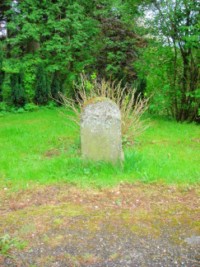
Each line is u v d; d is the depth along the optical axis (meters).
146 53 9.47
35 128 7.84
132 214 3.40
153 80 9.53
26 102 11.31
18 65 12.09
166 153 5.60
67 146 6.11
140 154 5.22
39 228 3.09
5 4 12.93
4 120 9.15
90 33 13.57
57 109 10.93
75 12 12.78
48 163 4.95
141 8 9.15
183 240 2.91
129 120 6.21
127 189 4.06
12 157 5.42
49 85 11.90
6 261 2.59
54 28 12.66
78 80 12.73
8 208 3.59
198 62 8.91
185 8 8.66
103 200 3.75
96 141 4.65
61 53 12.84
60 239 2.90
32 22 12.67
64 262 2.58
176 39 8.95
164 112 9.91
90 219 3.27
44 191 4.04
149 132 7.38
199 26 8.29
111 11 13.74
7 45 13.52
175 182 4.27
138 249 2.76
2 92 11.27
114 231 3.04
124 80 12.62
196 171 4.64
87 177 4.40
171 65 9.18
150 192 3.99
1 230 3.06
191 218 3.32
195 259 2.63
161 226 3.15
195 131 7.79
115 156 4.68
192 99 9.15
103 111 4.58
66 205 3.62
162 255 2.67
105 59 14.05
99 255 2.67
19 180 4.39
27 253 2.69
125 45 13.80
